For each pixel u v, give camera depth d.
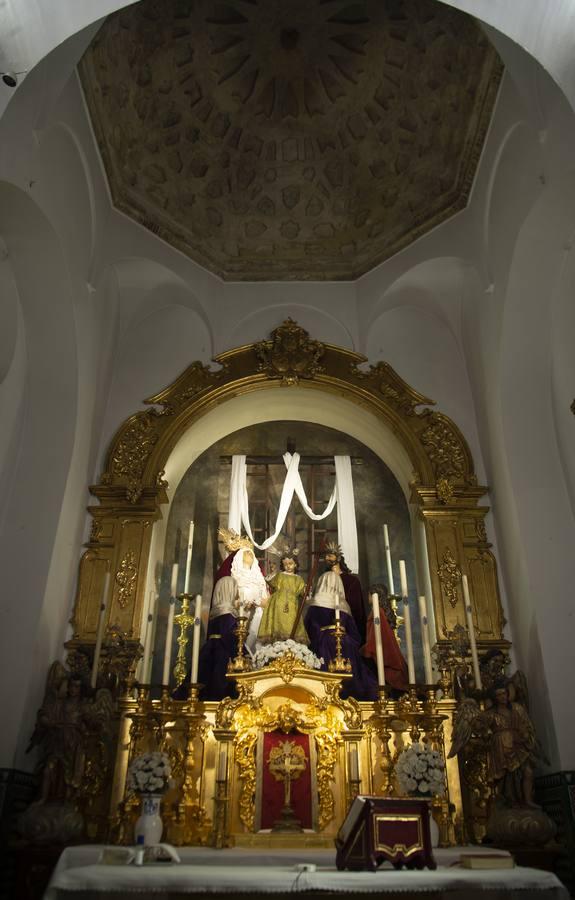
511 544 7.84
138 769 5.92
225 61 9.07
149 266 9.09
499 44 6.70
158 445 8.78
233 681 7.50
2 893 5.95
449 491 8.53
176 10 8.27
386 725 6.94
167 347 9.51
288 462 9.59
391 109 9.23
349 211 9.98
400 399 9.16
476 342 8.95
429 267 9.09
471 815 6.79
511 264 7.54
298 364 9.33
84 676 7.24
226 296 9.85
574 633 7.08
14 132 5.90
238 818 6.52
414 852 4.73
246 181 9.90
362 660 7.79
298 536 9.30
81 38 6.26
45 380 7.82
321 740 6.89
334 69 9.36
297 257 10.03
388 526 9.35
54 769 6.47
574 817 6.28
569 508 7.62
